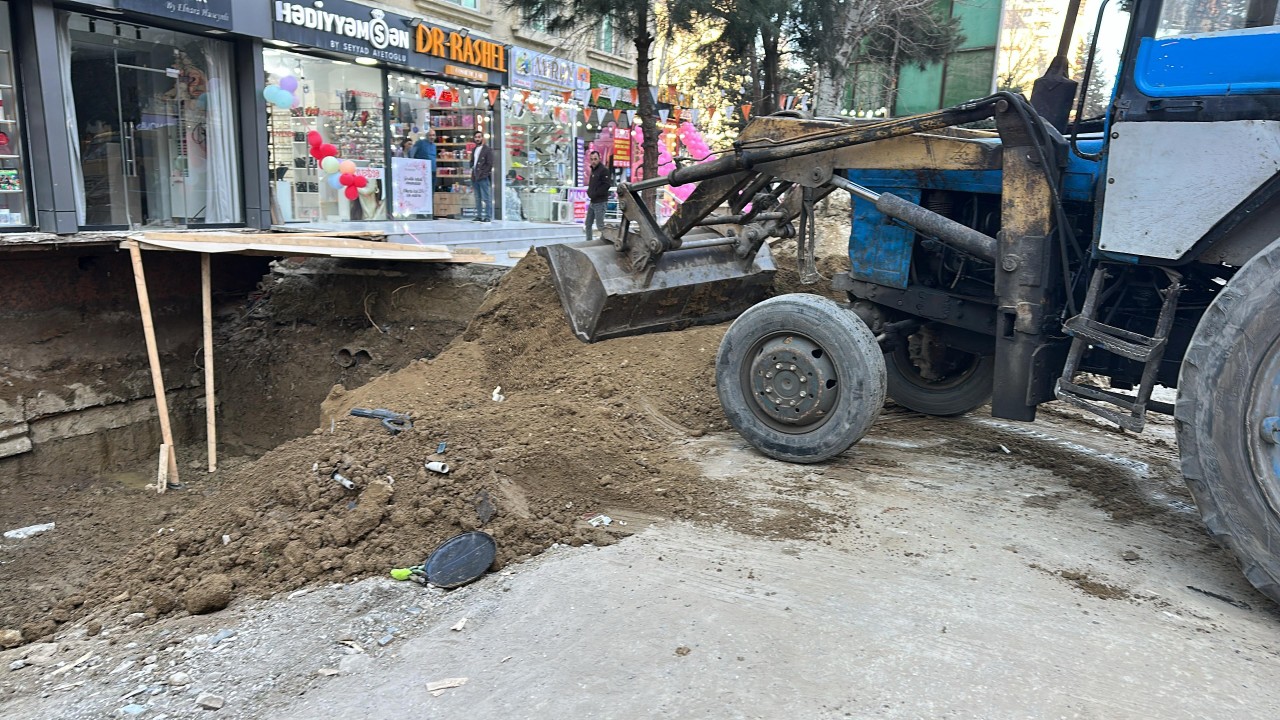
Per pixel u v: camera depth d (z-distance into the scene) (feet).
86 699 9.86
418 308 30.83
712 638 10.08
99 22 31.45
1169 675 9.24
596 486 14.73
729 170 18.16
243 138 37.81
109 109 32.07
